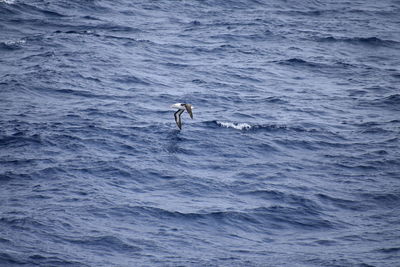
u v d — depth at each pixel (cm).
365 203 14938
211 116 19750
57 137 17425
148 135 17988
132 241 12838
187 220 13788
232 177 15912
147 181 15450
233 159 16925
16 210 13612
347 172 16475
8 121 18488
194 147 17425
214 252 12669
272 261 12388
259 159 17025
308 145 18025
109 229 13200
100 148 17012
